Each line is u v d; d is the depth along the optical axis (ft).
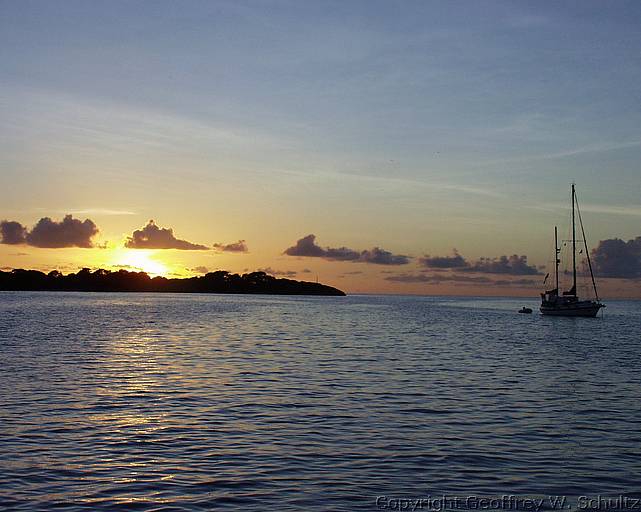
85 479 64.28
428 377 134.92
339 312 547.90
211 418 91.15
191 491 61.46
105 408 96.73
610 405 105.29
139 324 313.32
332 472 67.72
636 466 71.05
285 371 140.77
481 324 371.15
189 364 151.02
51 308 504.43
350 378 131.34
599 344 235.81
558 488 64.08
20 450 73.46
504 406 103.19
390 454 74.23
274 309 580.71
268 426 86.84
